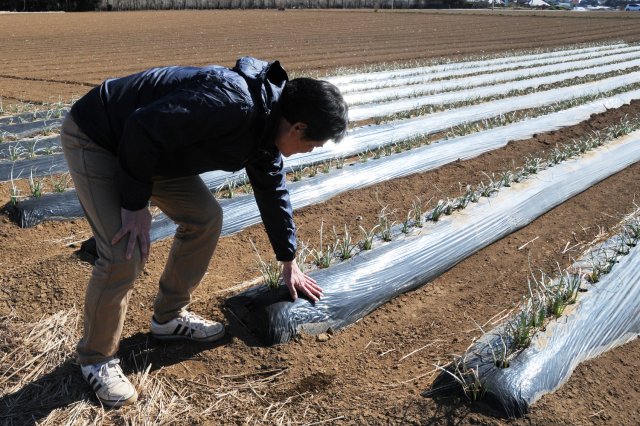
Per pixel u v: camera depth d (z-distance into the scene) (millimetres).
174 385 2871
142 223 2438
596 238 4551
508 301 3701
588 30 26266
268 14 34469
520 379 2707
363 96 9203
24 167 5234
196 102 2174
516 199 5012
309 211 4934
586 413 2666
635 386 2900
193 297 3557
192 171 2510
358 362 3107
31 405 2711
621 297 3439
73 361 2949
